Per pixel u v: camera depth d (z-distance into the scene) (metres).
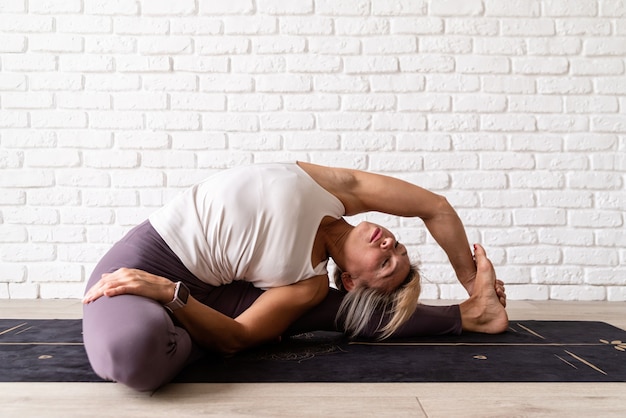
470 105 3.40
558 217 3.38
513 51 3.41
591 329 2.49
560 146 3.40
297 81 3.38
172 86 3.38
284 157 3.39
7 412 1.45
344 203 2.22
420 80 3.40
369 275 2.19
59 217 3.35
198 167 3.38
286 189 2.03
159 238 1.98
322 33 3.39
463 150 3.40
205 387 1.64
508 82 3.41
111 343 1.49
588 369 1.83
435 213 2.33
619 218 3.38
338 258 2.23
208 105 3.38
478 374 1.77
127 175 3.37
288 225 2.00
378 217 3.37
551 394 1.59
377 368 1.83
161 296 1.69
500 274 3.38
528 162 3.39
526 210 3.39
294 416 1.42
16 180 3.35
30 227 3.35
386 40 3.39
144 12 3.38
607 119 3.40
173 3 3.38
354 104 3.39
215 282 2.07
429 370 1.81
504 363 1.90
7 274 3.34
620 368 1.84
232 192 2.01
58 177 3.36
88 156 3.37
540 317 2.82
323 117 3.39
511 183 3.39
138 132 3.38
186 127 3.38
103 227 3.36
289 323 2.08
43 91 3.37
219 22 3.38
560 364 1.88
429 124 3.40
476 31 3.40
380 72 3.39
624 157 3.39
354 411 1.45
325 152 3.39
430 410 1.46
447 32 3.40
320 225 2.17
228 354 1.95
